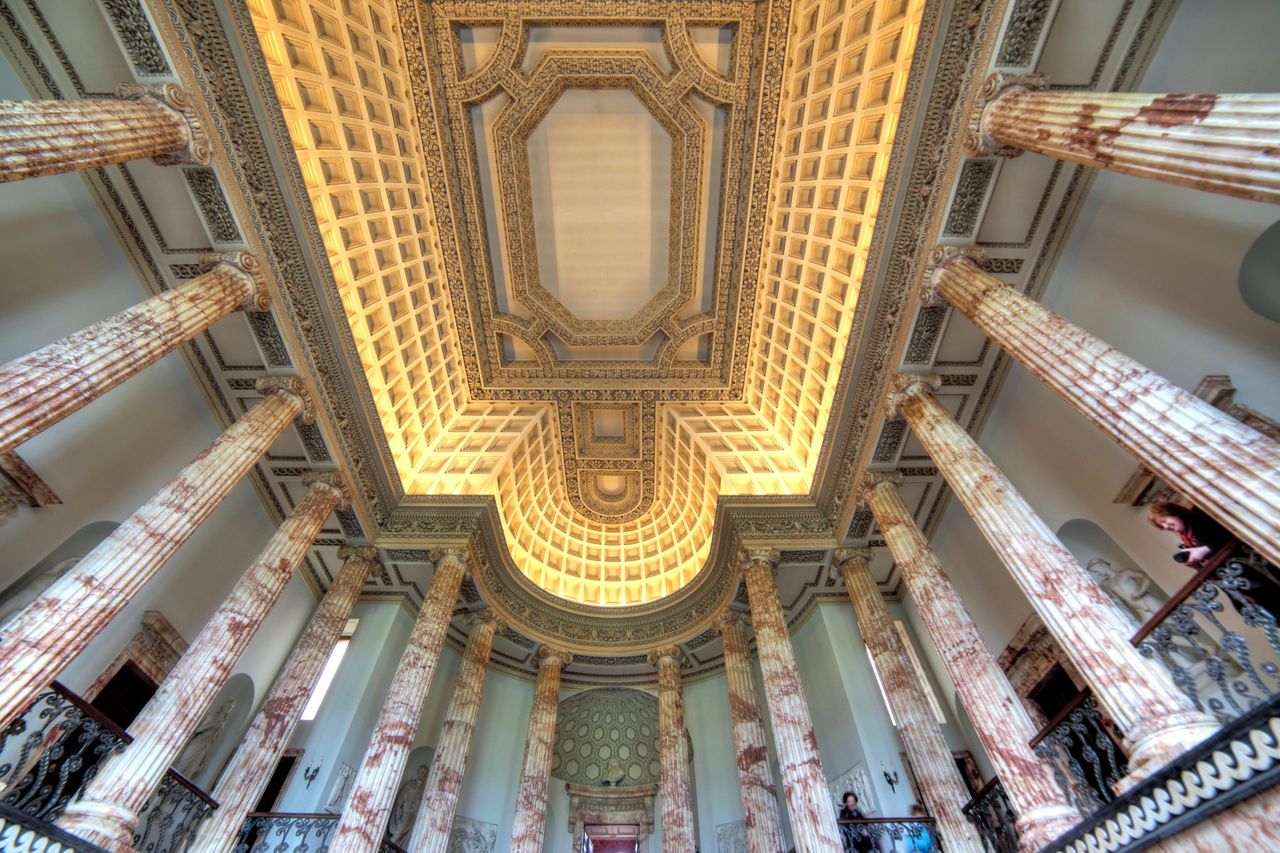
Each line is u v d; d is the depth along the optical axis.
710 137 14.48
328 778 12.64
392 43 12.55
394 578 15.85
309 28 10.69
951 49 9.14
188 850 9.02
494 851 15.25
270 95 9.84
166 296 8.94
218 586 12.80
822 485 15.30
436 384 17.23
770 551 15.02
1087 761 7.14
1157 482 9.38
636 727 19.53
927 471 13.80
